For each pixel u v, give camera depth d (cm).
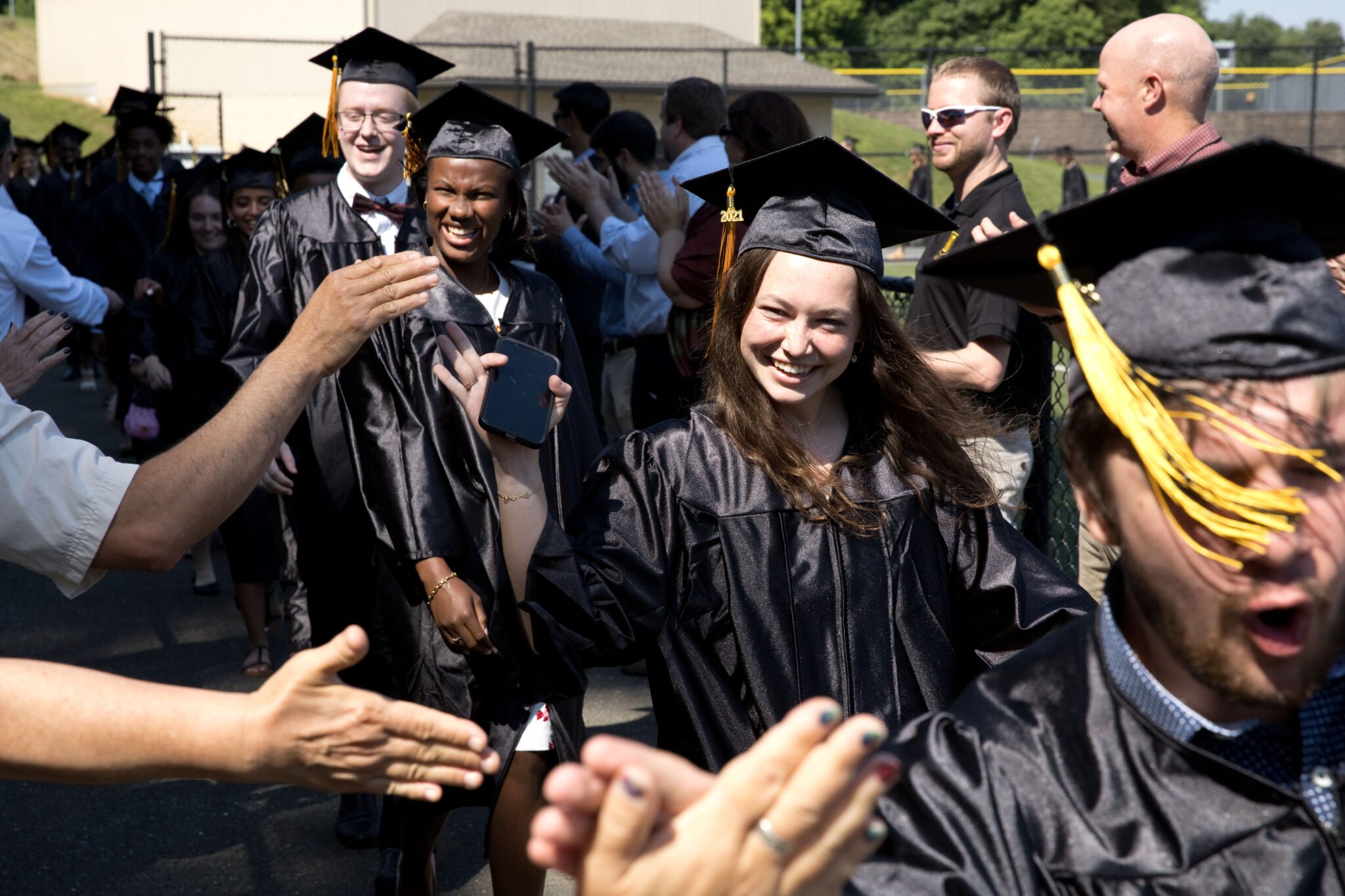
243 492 206
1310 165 109
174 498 200
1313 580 100
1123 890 108
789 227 222
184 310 578
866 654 207
